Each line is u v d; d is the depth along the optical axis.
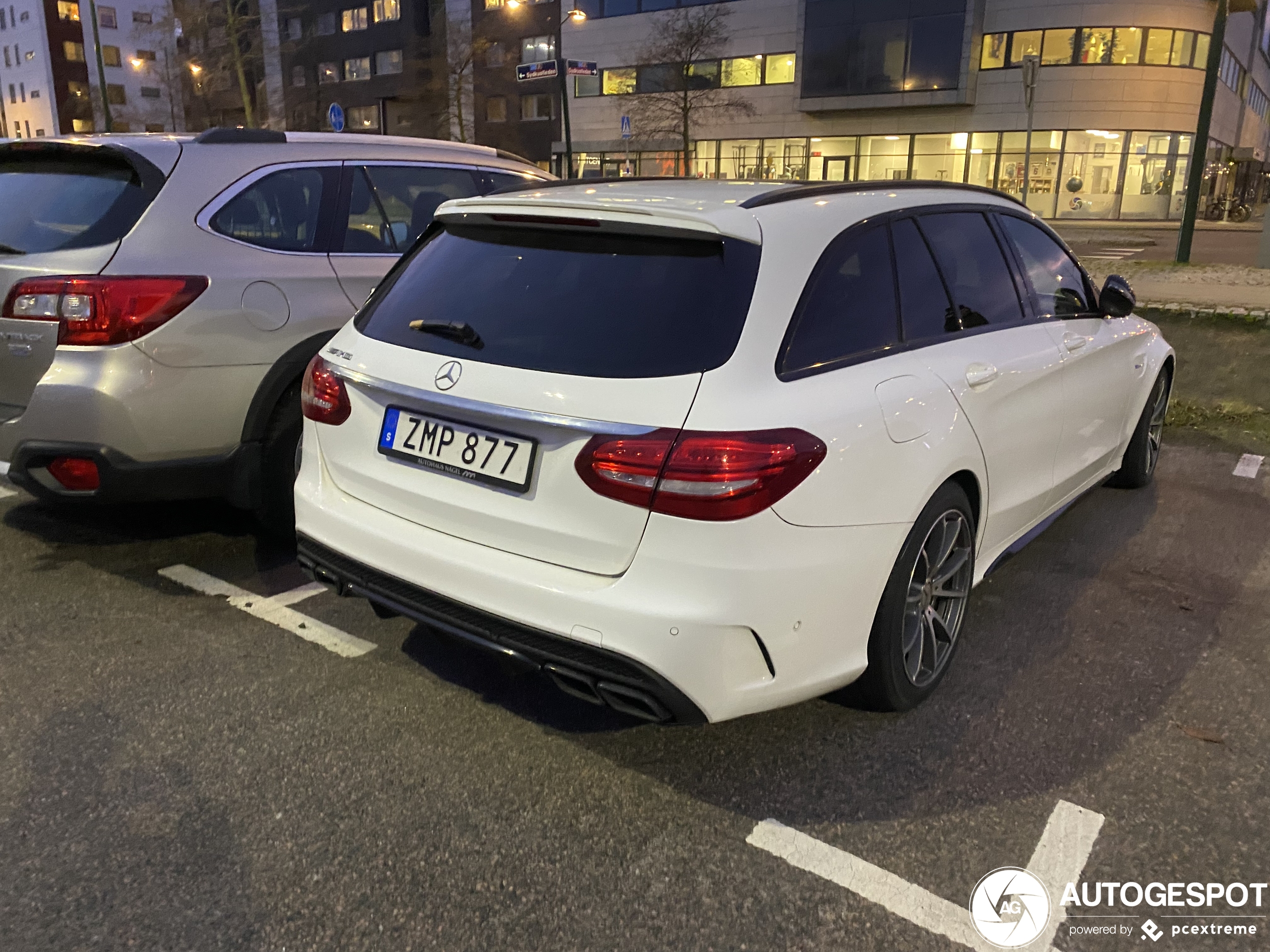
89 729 2.80
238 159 3.93
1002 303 3.42
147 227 3.60
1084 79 34.44
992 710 2.96
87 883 2.20
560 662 2.32
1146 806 2.51
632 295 2.43
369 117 54.88
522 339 2.48
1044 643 3.39
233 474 3.78
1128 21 33.72
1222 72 39.06
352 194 4.30
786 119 40.31
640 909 2.15
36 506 4.73
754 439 2.18
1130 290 4.10
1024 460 3.35
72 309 3.39
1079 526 4.55
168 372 3.54
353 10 53.66
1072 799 2.53
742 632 2.24
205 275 3.64
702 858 2.31
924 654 2.96
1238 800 2.54
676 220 2.46
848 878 2.25
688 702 2.25
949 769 2.66
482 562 2.43
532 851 2.33
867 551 2.46
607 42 44.03
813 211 2.68
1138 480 5.02
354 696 3.02
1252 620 3.58
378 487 2.72
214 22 44.62
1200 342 7.54
